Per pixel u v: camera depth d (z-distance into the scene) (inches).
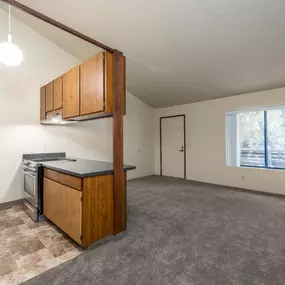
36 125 142.2
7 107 129.8
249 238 87.1
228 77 149.3
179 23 105.8
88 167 91.8
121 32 122.3
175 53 132.3
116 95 88.7
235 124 181.3
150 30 115.6
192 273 64.9
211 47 119.6
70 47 152.2
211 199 142.9
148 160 236.2
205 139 198.4
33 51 140.1
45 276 63.9
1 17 127.6
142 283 60.6
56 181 93.3
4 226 100.4
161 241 85.2
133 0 97.9
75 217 79.9
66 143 157.6
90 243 79.7
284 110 158.4
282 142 159.5
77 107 101.1
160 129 237.6
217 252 76.7
